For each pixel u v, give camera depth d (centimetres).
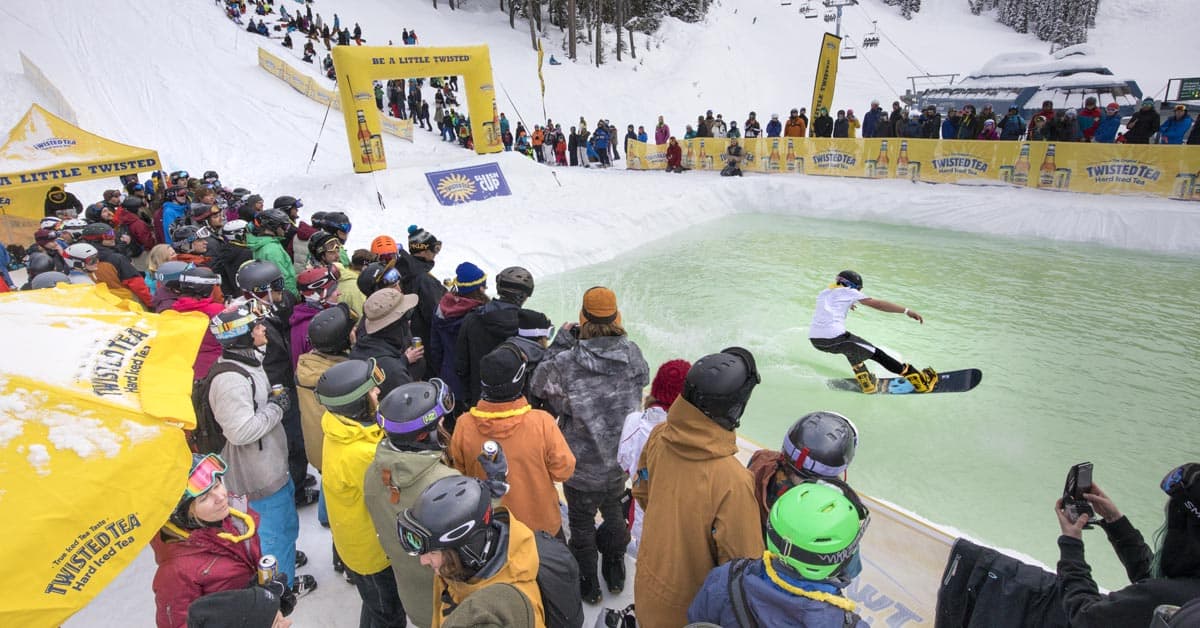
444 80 2578
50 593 147
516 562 187
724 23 4009
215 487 197
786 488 212
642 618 223
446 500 170
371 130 1348
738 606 163
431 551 170
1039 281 863
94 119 1869
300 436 405
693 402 203
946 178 1281
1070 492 207
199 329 209
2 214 1091
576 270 1038
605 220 1184
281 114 2086
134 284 575
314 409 330
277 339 396
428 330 479
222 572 199
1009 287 845
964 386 499
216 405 279
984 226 1130
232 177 1706
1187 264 904
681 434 204
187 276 396
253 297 413
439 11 3522
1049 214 1080
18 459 153
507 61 3134
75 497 155
